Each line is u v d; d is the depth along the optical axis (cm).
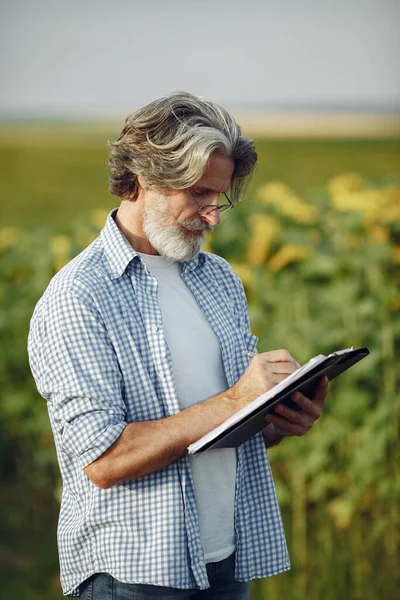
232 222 521
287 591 454
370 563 473
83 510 267
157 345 264
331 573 467
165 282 280
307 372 241
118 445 251
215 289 292
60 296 257
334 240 516
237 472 282
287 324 502
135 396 260
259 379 260
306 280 505
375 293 502
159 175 259
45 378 260
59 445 269
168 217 267
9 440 571
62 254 551
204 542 271
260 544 286
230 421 243
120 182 274
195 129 257
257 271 507
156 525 258
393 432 489
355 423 487
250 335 302
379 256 500
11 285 568
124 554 257
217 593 279
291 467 486
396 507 484
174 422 255
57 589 476
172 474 260
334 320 501
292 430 273
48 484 562
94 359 254
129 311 264
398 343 505
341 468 495
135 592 261
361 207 512
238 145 267
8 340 557
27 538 536
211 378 278
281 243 505
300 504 483
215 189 265
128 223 279
